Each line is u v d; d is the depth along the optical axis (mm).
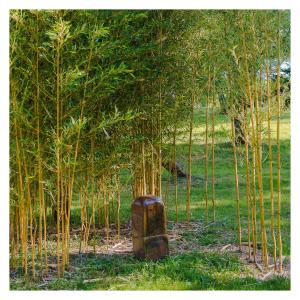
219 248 5438
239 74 4922
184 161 9172
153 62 5590
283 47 4645
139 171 6172
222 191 8258
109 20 4801
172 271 4570
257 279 4453
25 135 4621
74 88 4402
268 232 6039
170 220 6719
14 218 5090
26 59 4254
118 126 5492
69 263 4902
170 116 6031
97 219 6801
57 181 4438
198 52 6199
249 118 5059
